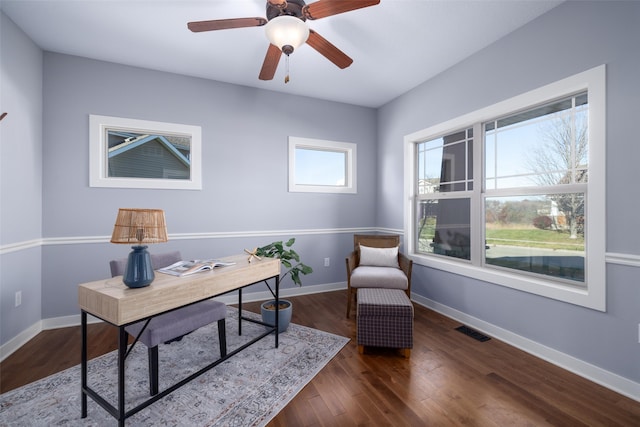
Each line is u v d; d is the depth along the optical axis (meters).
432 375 1.89
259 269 2.07
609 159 1.76
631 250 1.67
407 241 3.50
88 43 2.49
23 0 1.95
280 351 2.20
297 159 3.76
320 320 2.84
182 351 2.19
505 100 2.36
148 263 1.45
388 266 3.14
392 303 2.14
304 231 3.67
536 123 2.26
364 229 4.05
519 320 2.27
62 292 2.65
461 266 2.77
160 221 1.49
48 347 2.25
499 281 2.40
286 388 1.75
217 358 2.09
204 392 1.70
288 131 3.56
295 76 3.12
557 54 2.01
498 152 2.55
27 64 2.36
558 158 2.12
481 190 2.69
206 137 3.17
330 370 1.95
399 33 2.35
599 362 1.81
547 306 2.08
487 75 2.52
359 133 3.99
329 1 1.53
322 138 3.76
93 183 2.73
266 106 3.45
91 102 2.73
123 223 1.41
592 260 1.83
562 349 1.99
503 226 2.52
